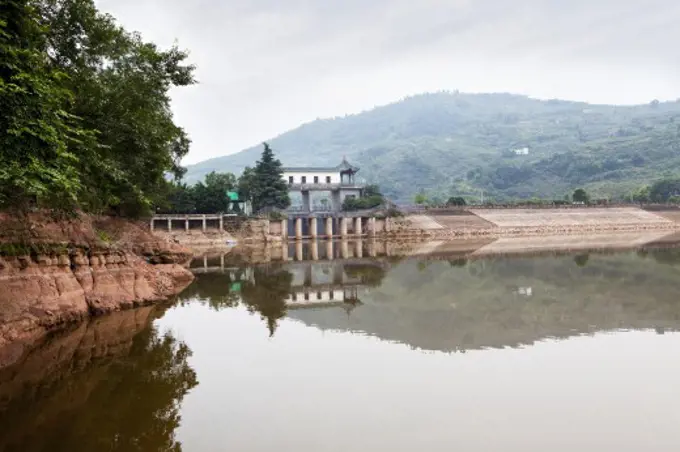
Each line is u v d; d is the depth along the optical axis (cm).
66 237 2544
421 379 1571
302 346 2014
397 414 1297
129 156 2994
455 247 7812
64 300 2342
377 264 5609
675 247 6694
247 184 11100
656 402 1347
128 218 4462
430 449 1103
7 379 1614
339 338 2147
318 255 7094
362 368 1702
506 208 11856
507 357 1792
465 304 2920
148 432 1208
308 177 12550
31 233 2250
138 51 3094
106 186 2881
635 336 2058
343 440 1152
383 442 1140
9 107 1485
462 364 1723
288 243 9931
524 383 1515
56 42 2600
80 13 2633
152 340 2122
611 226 11419
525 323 2355
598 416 1263
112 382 1576
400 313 2709
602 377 1554
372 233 10800
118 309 2734
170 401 1408
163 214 9162
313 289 3759
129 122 2820
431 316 2595
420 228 10762
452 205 12450
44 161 1625
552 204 12388
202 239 9206
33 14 1762
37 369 1711
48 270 2322
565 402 1359
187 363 1778
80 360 1822
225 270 5234
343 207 11619
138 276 3131
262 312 2791
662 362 1694
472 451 1093
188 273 4322
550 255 5862
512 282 3741
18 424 1258
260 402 1395
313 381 1570
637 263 4825
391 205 11312
